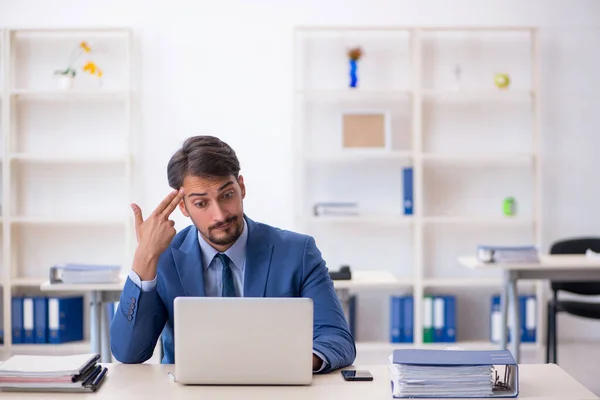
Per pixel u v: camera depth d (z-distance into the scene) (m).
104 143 5.92
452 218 5.72
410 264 6.04
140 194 5.89
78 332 5.83
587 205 6.03
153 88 5.88
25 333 5.67
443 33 5.96
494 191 6.03
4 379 2.00
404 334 5.79
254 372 2.04
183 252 2.42
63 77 5.69
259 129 5.92
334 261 6.01
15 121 5.84
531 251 4.69
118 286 4.14
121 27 5.66
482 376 1.96
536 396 1.97
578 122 6.00
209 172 2.20
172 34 5.87
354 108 5.97
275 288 2.39
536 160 5.78
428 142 6.00
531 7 5.96
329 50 5.94
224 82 5.89
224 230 2.26
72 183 5.93
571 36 5.97
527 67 5.98
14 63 5.84
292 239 2.47
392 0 5.93
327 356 2.20
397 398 1.95
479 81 5.99
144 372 2.22
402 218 5.68
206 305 2.03
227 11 5.88
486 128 6.00
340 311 2.41
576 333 6.07
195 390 2.01
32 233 5.94
